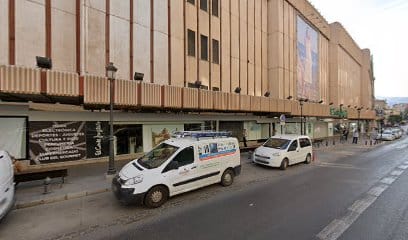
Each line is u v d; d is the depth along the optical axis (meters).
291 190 8.09
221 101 15.18
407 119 117.50
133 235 4.90
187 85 15.41
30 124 10.15
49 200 6.88
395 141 30.80
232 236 4.82
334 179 9.71
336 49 36.22
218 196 7.43
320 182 9.21
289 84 24.95
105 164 11.66
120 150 12.77
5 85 8.07
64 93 9.16
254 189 8.23
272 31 23.41
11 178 5.77
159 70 13.76
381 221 5.52
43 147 10.45
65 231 5.12
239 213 6.03
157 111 14.05
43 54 10.30
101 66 11.55
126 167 7.22
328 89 35.94
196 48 16.17
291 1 25.11
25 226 5.36
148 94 11.47
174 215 5.93
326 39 35.47
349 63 42.69
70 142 11.12
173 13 14.62
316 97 31.55
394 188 8.30
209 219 5.67
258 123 21.72
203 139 8.22
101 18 11.55
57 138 10.79
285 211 6.16
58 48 10.75
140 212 6.14
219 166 8.37
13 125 9.85
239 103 16.45
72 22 11.19
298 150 12.70
